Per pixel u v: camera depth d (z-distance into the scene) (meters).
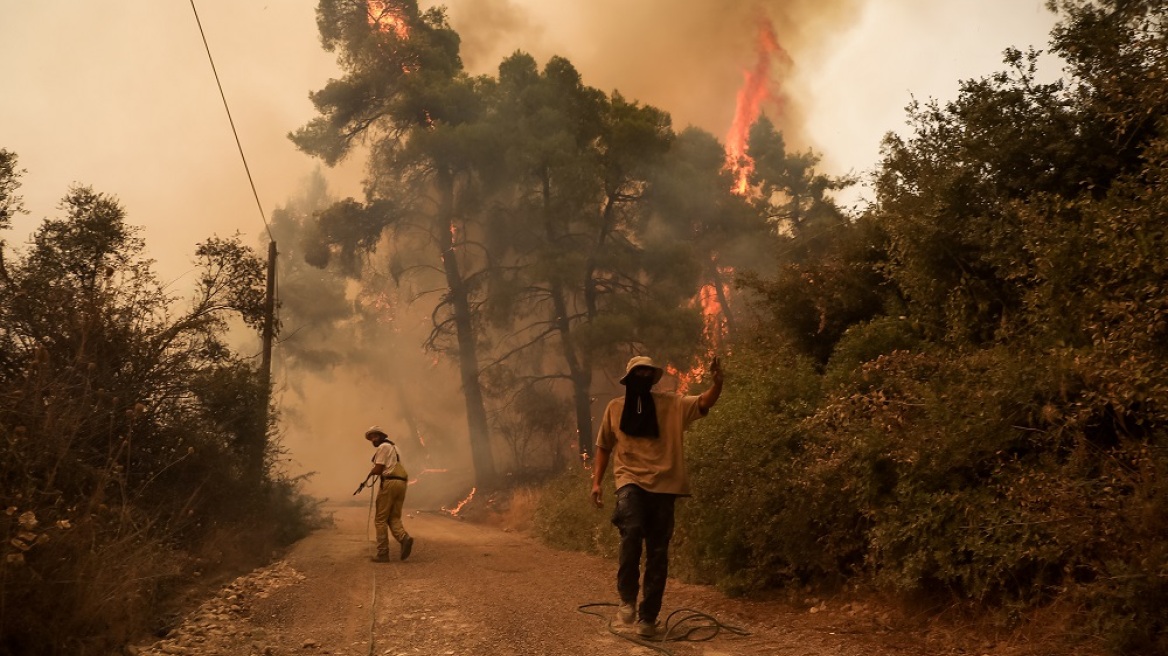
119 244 11.75
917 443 5.97
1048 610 4.99
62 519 5.87
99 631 5.68
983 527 5.51
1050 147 7.25
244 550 11.59
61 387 7.75
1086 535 4.82
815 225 12.87
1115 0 7.38
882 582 6.17
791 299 10.41
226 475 12.32
